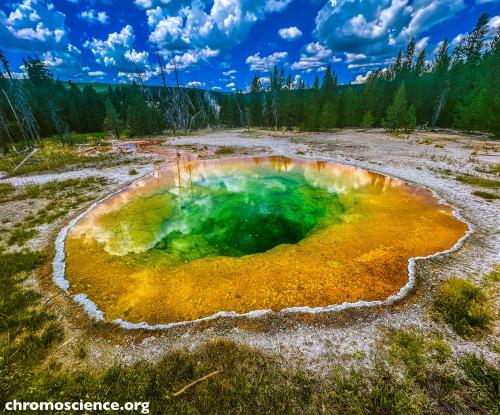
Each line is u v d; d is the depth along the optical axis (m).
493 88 34.53
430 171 17.08
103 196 14.02
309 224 11.23
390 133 39.94
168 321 5.91
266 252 8.80
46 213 11.77
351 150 25.72
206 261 8.28
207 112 68.12
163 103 57.25
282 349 5.05
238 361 4.77
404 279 7.11
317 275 7.39
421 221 10.36
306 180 16.91
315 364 4.71
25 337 5.33
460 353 4.78
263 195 14.63
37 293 6.75
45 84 69.19
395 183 15.14
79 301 6.51
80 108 56.97
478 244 8.55
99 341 5.35
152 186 15.83
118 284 7.21
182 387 4.26
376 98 51.00
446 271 7.31
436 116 41.59
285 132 46.34
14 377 4.27
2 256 8.23
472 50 56.81
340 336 5.32
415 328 5.43
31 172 19.38
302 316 5.91
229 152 26.67
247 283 7.14
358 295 6.55
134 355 5.01
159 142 37.09
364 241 9.14
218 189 15.59
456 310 5.71
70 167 20.84
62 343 5.29
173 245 9.67
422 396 4.03
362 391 4.16
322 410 3.91
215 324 5.75
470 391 4.09
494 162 19.11
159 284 7.21
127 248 9.20
